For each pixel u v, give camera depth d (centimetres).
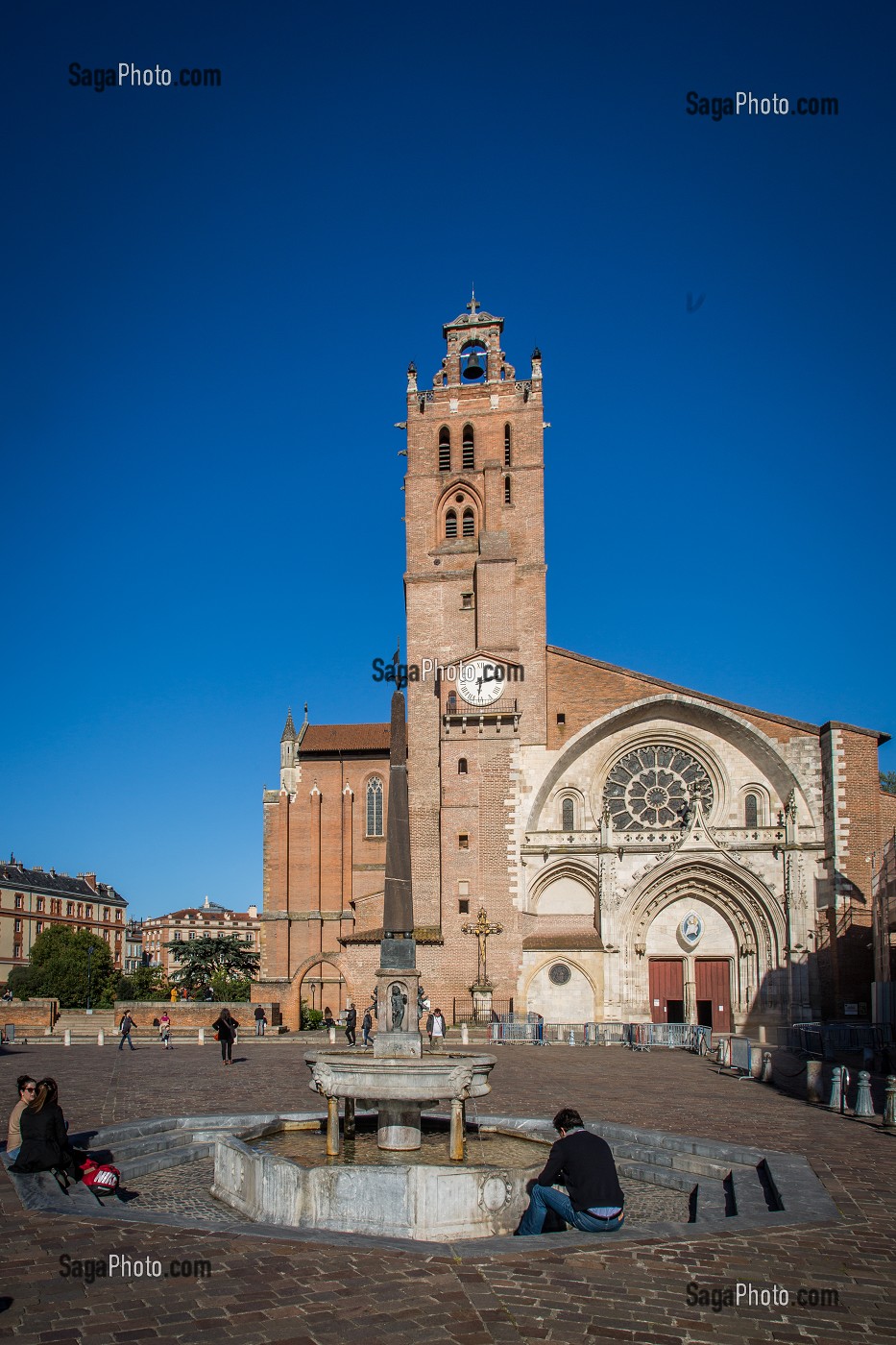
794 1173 1648
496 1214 1494
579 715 6606
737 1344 938
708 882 6259
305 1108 2711
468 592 6944
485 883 6319
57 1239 1241
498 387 7238
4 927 13825
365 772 8019
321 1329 956
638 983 6231
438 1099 1786
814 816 6291
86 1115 2516
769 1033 5766
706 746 6581
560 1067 4150
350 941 6456
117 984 12112
